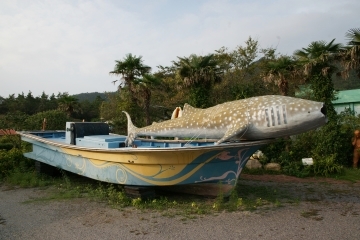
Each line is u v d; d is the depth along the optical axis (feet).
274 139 19.76
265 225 15.42
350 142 35.76
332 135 34.19
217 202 18.35
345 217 16.84
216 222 15.87
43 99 196.13
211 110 21.48
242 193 22.81
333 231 14.55
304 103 18.10
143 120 63.93
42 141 26.96
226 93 56.34
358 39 33.45
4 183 27.02
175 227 15.19
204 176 19.04
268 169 33.19
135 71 58.18
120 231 14.71
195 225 15.44
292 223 15.74
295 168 31.78
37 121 53.26
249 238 13.70
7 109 178.19
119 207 18.75
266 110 18.58
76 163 23.82
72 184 25.81
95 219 16.58
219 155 18.44
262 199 20.95
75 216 17.16
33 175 28.30
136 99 62.90
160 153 18.19
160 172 18.86
